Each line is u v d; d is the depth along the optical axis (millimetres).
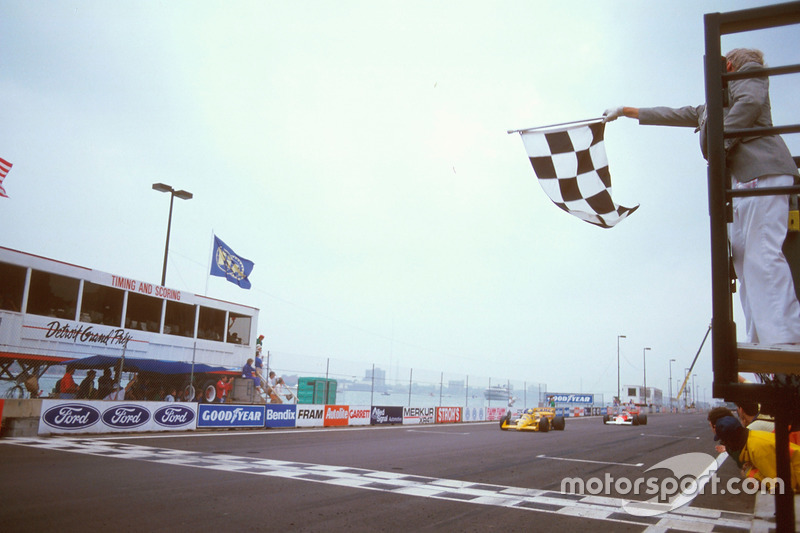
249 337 22500
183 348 19453
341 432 17078
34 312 14891
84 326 16062
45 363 15008
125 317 17422
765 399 1844
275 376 22031
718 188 1946
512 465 9797
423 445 13188
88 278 16234
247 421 16969
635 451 13312
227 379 20797
